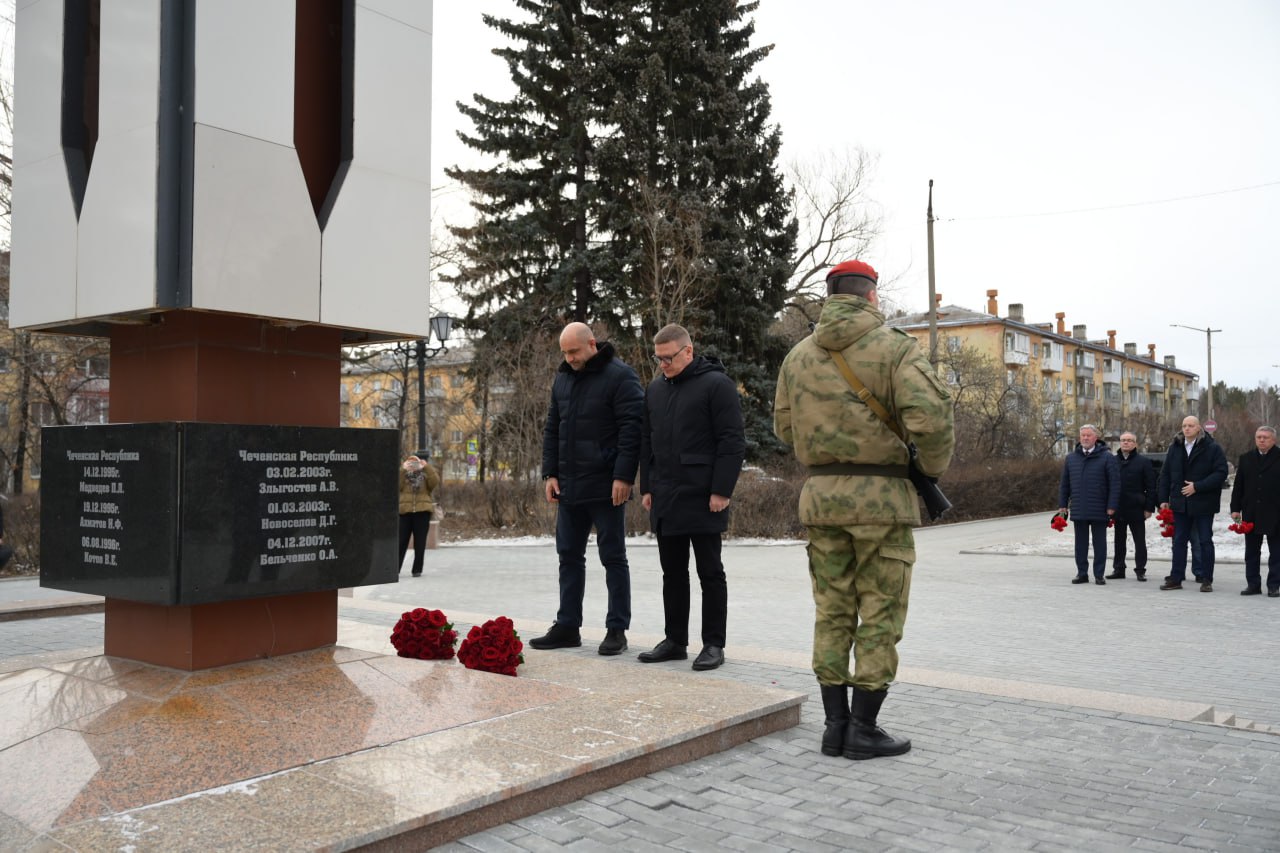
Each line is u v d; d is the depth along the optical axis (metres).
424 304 5.65
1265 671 6.85
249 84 4.84
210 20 4.69
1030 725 4.82
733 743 4.39
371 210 5.39
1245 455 11.80
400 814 3.10
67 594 10.67
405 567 15.84
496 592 11.83
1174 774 4.05
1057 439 48.03
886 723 4.86
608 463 6.52
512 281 30.56
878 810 3.60
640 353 29.17
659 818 3.48
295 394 5.23
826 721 4.36
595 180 30.08
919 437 4.13
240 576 4.72
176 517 4.51
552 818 3.45
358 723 4.04
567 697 4.56
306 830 2.95
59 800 3.20
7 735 3.82
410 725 4.05
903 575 4.29
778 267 31.08
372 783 3.38
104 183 4.84
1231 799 3.75
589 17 30.55
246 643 4.86
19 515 14.84
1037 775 4.04
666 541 6.27
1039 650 7.72
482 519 26.75
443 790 3.32
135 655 4.88
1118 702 5.28
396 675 4.76
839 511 4.25
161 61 4.59
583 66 29.78
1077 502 12.99
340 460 5.18
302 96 5.25
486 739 3.92
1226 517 23.03
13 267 5.38
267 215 4.87
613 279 29.45
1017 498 33.09
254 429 4.80
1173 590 12.24
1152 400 108.00
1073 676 6.63
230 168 4.73
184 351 4.83
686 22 30.28
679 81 30.19
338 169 5.32
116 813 3.08
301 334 5.28
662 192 29.53
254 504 4.79
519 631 7.53
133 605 4.89
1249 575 11.73
